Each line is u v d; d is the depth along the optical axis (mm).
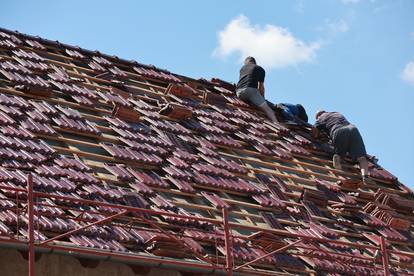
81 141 18875
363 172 24938
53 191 16047
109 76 22797
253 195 20328
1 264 14375
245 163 21938
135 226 16734
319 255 18438
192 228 17469
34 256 13766
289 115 26188
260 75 26031
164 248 15938
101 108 20859
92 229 15539
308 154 24453
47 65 21594
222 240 17453
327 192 22812
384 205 23500
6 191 15289
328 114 25969
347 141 25172
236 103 25328
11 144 17000
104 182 17578
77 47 23609
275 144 24078
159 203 17609
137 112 20922
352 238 21234
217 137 22266
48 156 17344
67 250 14156
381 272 20078
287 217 20312
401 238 22203
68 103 20172
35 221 14844
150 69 24938
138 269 15594
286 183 22125
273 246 18141
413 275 20656
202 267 15680
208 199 18922
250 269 17062
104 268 15570
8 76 19859
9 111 18297
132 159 18891
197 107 23672
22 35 22641
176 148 20422
